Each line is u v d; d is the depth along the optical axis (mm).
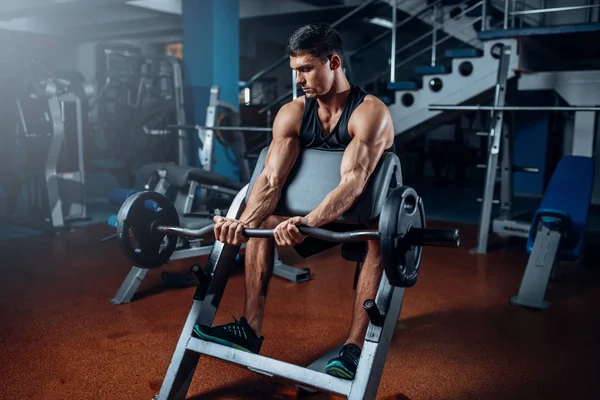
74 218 4105
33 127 3787
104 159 4527
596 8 4629
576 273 2896
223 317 2191
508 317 2219
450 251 3348
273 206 1555
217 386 1612
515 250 3385
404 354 1849
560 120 5992
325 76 1441
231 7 4230
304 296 2453
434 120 4289
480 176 7789
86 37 9102
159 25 8055
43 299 2377
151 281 2664
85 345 1886
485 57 3693
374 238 1206
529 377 1682
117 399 1516
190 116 4336
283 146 1576
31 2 5355
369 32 8875
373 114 1468
